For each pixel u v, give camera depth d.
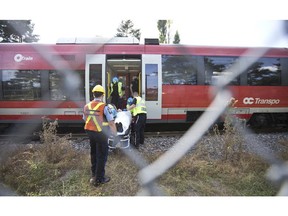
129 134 5.56
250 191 3.69
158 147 5.96
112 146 5.12
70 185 4.00
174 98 7.26
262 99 7.58
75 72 7.24
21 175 4.25
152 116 7.27
